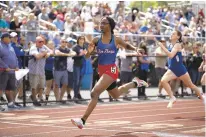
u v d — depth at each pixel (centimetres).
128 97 3562
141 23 5247
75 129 2044
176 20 5869
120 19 5019
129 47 1948
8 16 3753
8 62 2805
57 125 2167
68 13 4653
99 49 1894
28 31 3609
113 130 2034
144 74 3591
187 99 3766
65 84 3225
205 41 4775
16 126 2119
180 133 1967
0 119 2370
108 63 1884
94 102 1855
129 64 3556
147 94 3862
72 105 3130
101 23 1898
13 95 2912
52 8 4628
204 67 3412
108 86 1883
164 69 3756
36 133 1916
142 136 1878
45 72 3150
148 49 4444
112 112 2767
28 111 2753
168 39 4769
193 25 5659
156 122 2341
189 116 2622
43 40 3050
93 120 2381
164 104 3322
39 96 3117
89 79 4150
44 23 4100
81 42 3291
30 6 4644
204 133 1973
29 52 3081
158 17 5616
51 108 2933
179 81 3900
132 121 2362
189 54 4197
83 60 3281
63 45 3234
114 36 1914
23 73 2828
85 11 4844
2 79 2805
